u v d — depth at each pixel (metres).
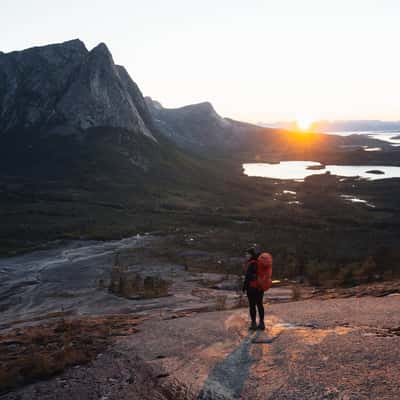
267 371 7.93
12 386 8.91
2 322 24.06
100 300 26.53
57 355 10.19
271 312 13.30
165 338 11.25
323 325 10.66
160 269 38.34
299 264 32.88
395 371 7.09
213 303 20.77
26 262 46.31
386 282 19.20
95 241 57.66
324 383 7.07
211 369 8.41
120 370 9.13
